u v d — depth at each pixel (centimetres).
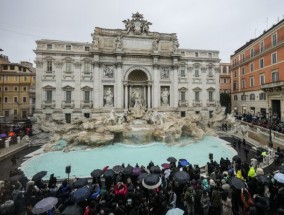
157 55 4681
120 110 4475
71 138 3150
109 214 846
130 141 3247
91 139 3028
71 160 2445
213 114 4938
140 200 992
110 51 4544
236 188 1021
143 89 4969
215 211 988
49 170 2095
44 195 1159
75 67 4441
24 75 6028
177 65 4862
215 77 5241
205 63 5178
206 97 5175
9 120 5397
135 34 4672
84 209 1020
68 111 4397
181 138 3588
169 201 1048
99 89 4488
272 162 2061
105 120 3528
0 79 5947
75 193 998
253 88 4912
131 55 4616
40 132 3812
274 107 4197
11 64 6047
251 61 4994
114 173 1398
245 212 988
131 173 1387
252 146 2959
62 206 1020
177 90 4894
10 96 5984
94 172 1403
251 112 5028
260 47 4566
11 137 3156
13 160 2242
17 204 1023
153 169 1389
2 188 1217
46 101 4297
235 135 3747
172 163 1611
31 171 2061
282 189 1033
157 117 3812
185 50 5109
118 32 4519
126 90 4622
